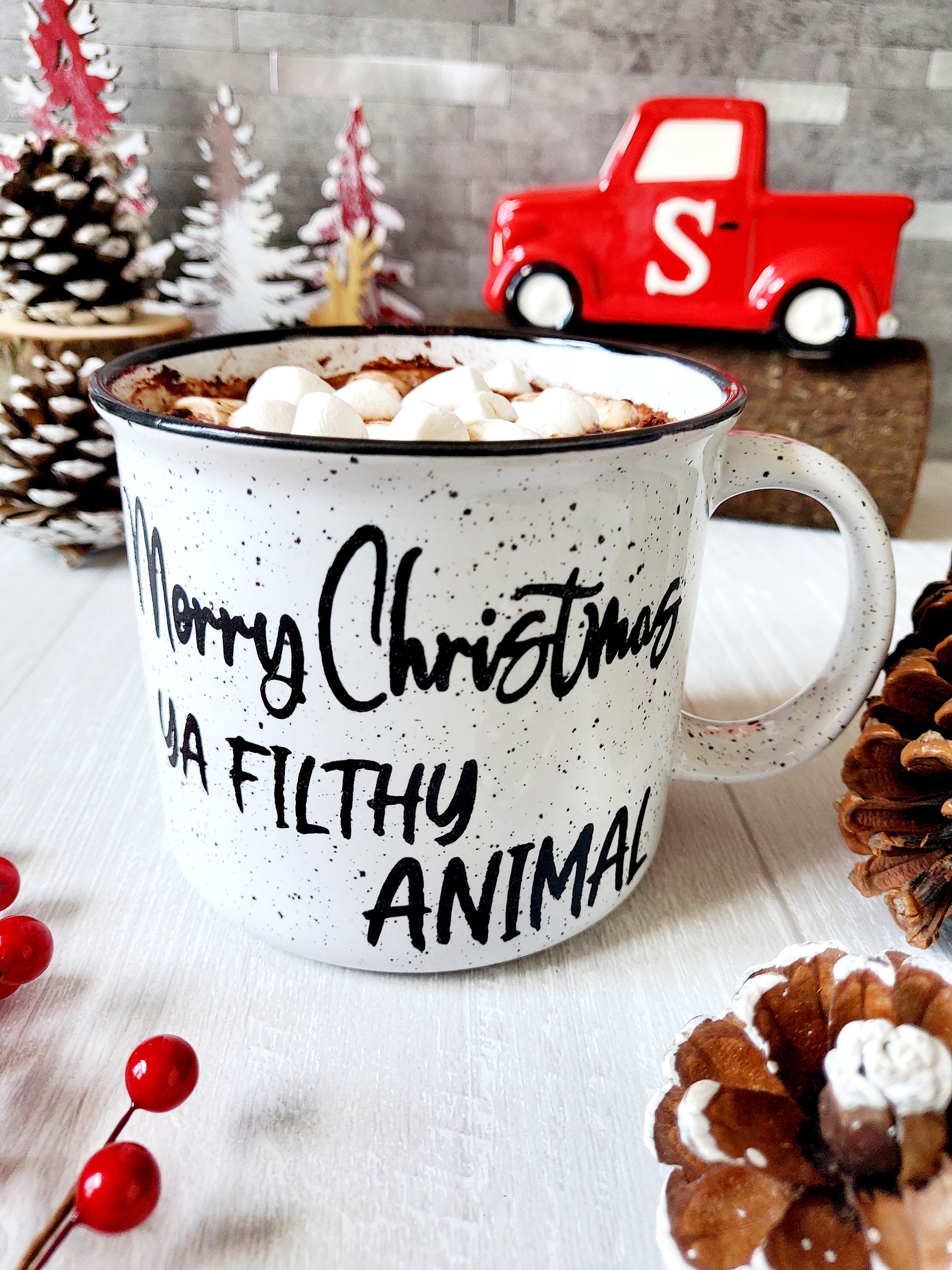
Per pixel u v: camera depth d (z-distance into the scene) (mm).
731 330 370
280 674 132
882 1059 107
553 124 396
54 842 186
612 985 157
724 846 194
